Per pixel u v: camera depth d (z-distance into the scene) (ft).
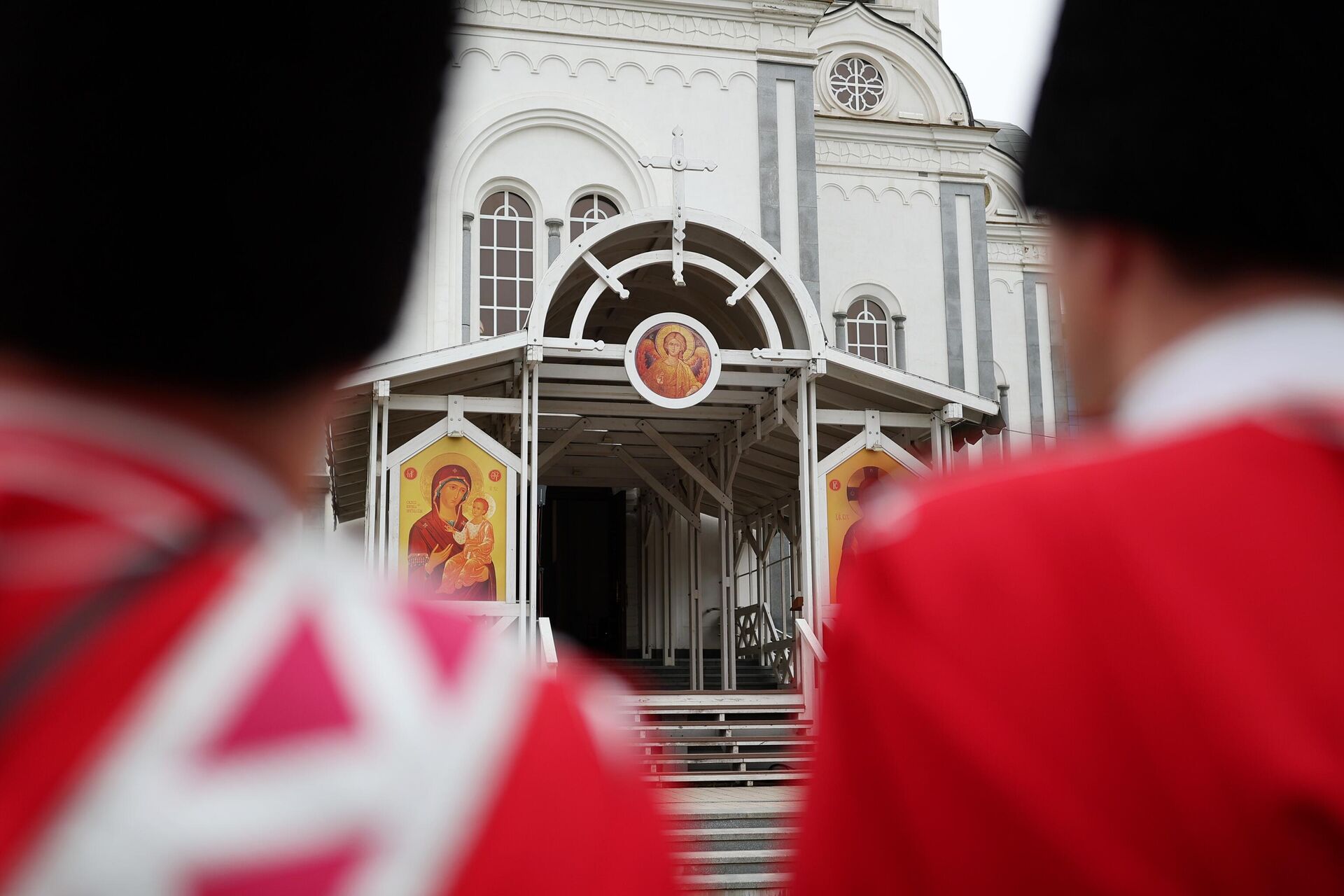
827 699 2.88
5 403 2.28
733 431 54.24
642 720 43.98
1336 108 2.79
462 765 2.25
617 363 46.21
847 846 2.65
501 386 47.06
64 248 2.32
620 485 67.46
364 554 41.04
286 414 2.53
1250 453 2.69
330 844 2.10
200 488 2.31
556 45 65.36
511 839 2.27
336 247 2.59
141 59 2.42
